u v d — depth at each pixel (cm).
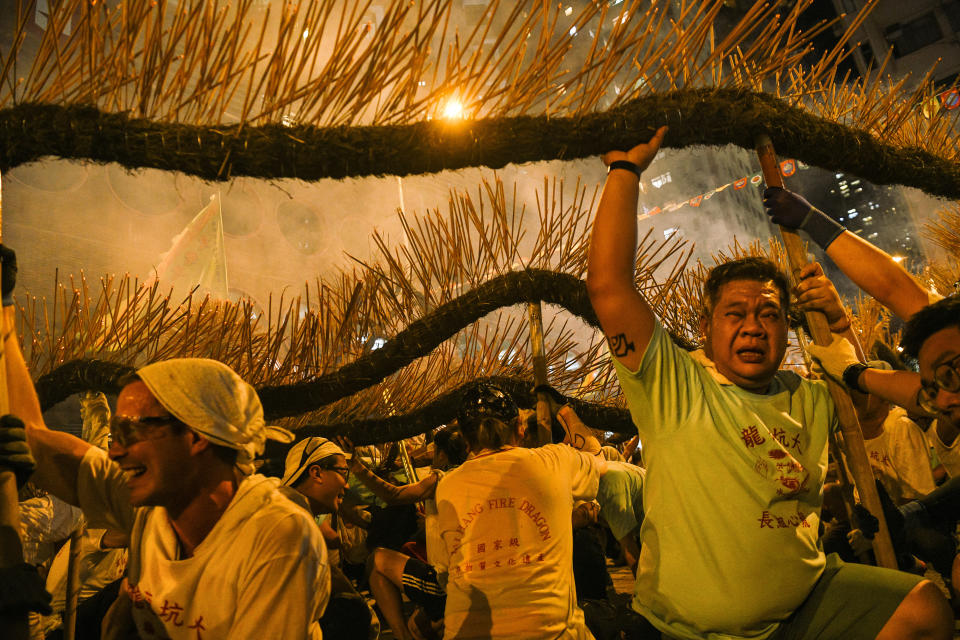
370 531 441
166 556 134
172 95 135
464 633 203
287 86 137
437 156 143
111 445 130
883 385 157
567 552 216
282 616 123
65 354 235
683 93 157
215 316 256
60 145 128
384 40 137
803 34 166
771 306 159
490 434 230
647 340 159
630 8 146
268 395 248
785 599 148
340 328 262
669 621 159
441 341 252
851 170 193
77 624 257
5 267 123
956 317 125
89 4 129
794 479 149
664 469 158
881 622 145
